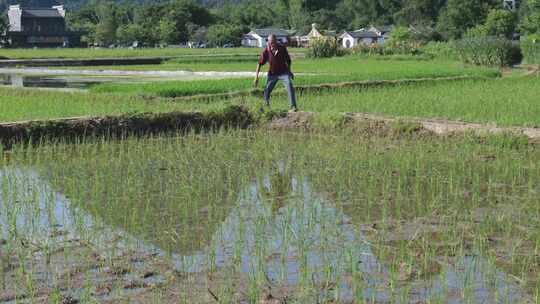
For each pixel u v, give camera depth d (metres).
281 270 7.15
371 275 7.03
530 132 14.25
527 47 45.78
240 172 11.88
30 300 6.43
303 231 8.41
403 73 31.06
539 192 10.36
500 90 23.00
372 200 9.95
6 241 8.08
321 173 11.76
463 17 98.94
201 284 6.85
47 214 9.16
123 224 8.76
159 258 7.54
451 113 16.66
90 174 11.64
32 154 13.50
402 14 122.12
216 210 9.45
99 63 52.00
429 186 10.74
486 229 8.52
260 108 17.17
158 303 6.39
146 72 39.22
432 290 6.64
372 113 16.81
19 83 31.48
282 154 13.46
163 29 118.38
